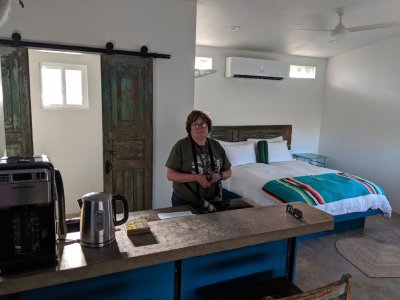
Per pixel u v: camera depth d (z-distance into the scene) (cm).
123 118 328
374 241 366
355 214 368
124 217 134
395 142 461
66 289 123
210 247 129
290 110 573
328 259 324
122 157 334
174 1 329
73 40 296
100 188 442
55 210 113
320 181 382
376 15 366
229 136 519
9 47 280
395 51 454
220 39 452
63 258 113
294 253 173
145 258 117
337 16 368
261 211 168
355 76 524
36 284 103
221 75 505
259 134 546
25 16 279
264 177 402
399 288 276
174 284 146
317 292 108
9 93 286
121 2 309
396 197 464
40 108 396
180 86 346
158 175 352
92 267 109
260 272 168
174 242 128
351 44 491
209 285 156
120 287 132
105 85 316
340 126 560
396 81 454
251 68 497
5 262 101
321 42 475
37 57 385
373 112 494
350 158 542
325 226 156
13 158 110
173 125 350
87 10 297
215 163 222
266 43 473
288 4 332
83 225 121
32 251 105
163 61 335
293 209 163
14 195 99
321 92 594
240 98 525
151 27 324
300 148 596
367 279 289
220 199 223
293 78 564
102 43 307
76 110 414
